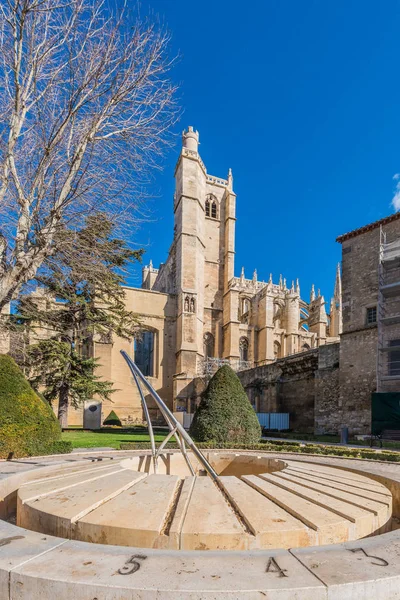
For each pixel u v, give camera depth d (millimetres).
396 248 21531
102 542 3504
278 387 29484
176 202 47656
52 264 13852
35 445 10508
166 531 3488
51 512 3889
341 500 4414
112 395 36250
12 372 10891
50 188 12062
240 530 3428
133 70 11641
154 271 71062
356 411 22078
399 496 5355
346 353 23172
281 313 52594
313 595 2270
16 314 22391
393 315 21562
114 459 7316
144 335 49000
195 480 4930
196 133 48969
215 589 2242
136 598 2240
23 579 2418
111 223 13039
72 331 24328
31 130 12211
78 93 11336
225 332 48406
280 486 4797
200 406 15156
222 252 53000
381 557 2717
